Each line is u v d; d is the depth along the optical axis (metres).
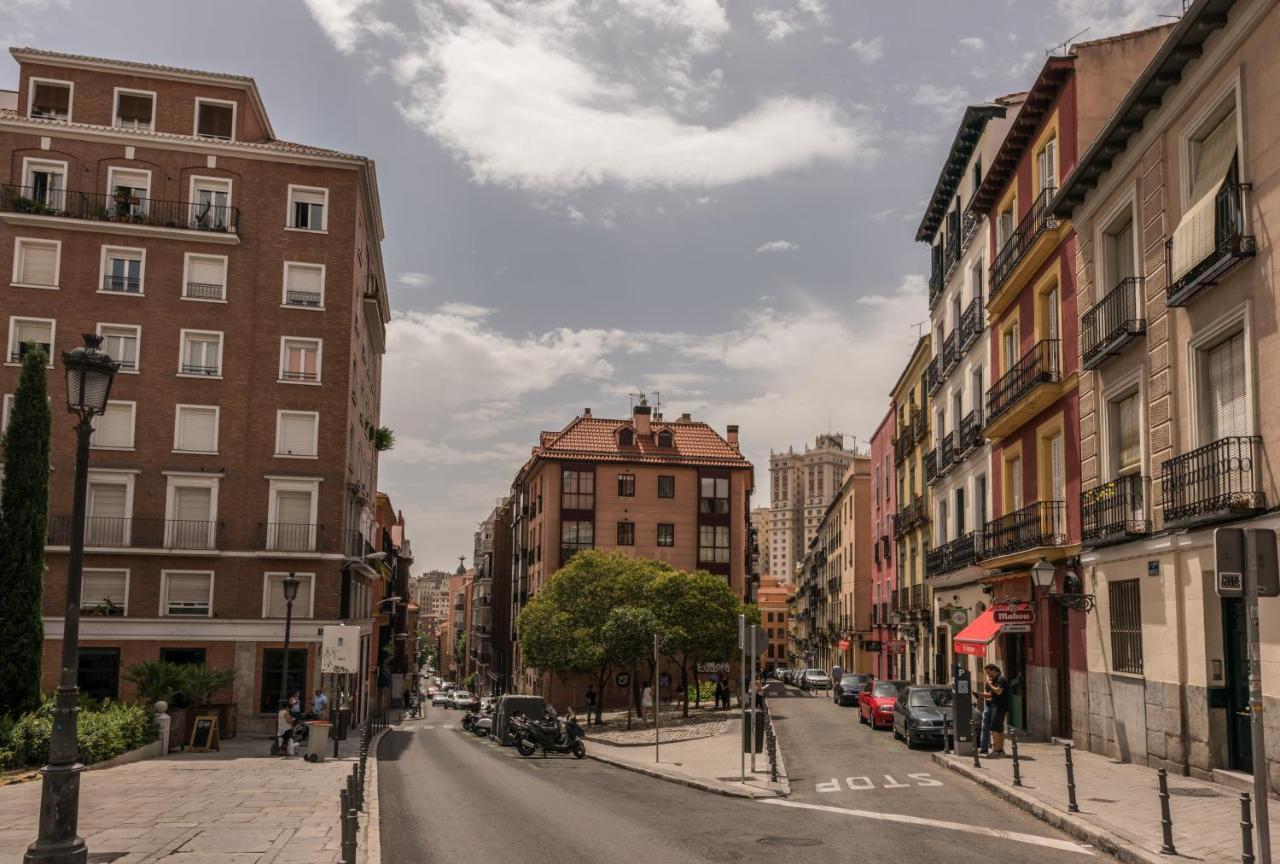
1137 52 21.80
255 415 38.19
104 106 38.91
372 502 51.62
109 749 21.11
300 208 39.66
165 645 35.75
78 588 9.40
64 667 9.11
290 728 25.73
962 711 19.61
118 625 35.47
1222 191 14.58
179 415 37.59
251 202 39.03
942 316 35.75
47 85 38.81
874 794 15.64
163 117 39.22
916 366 41.38
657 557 65.06
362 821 13.01
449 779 19.88
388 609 58.81
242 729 35.81
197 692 27.72
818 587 91.50
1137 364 17.78
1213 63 14.81
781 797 15.85
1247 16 13.86
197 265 38.53
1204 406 15.51
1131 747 17.70
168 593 36.34
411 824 13.23
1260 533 8.09
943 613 34.03
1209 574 15.25
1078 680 20.44
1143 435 17.52
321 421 38.66
